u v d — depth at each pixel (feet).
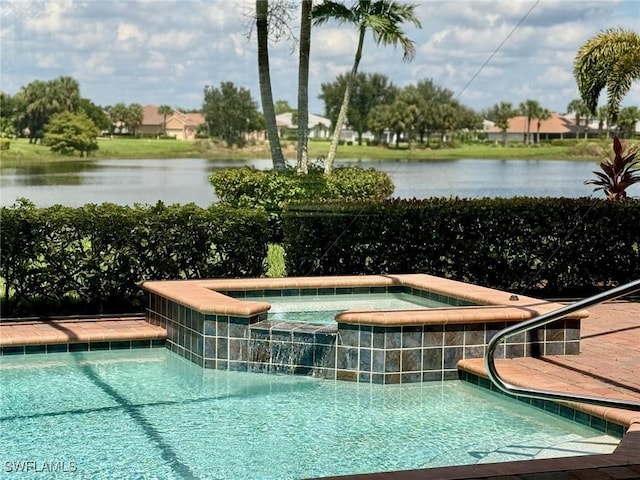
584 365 20.89
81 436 16.80
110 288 27.99
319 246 32.55
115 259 27.89
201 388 20.47
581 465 12.16
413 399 19.62
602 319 27.91
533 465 12.09
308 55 43.78
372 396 19.83
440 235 32.65
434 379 21.07
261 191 42.27
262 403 19.21
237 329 21.98
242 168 43.60
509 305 22.74
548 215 33.22
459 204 32.76
